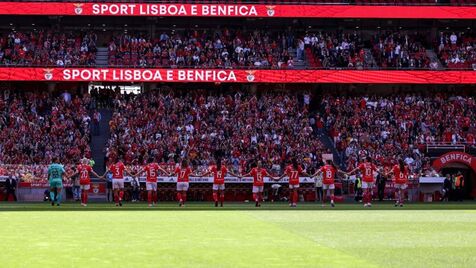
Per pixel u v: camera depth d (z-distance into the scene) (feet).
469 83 226.58
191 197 174.60
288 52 232.94
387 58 231.50
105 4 219.82
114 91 220.02
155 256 58.65
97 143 198.08
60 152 185.88
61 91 221.46
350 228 86.48
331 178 142.72
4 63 217.56
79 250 62.80
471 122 214.48
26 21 236.02
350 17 231.71
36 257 58.08
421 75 225.76
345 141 198.08
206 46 228.63
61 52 220.64
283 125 203.41
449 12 233.35
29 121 196.44
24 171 171.22
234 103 211.00
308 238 73.51
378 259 56.75
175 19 240.53
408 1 243.60
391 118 210.59
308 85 233.55
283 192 176.45
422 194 181.16
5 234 78.07
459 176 180.96
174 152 188.03
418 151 196.65
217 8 224.12
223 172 142.72
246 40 236.02
